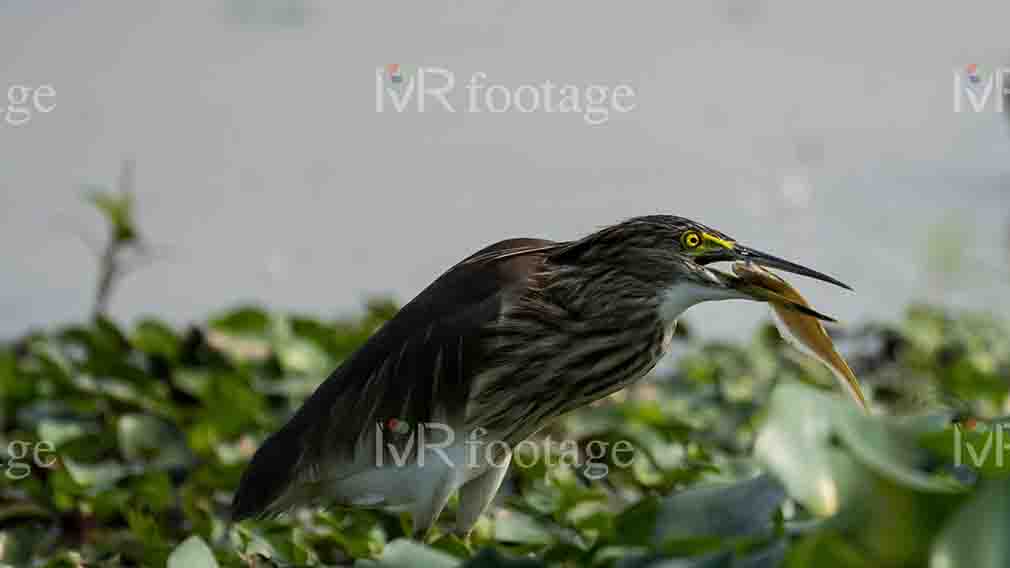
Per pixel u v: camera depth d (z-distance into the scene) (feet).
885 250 49.78
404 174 56.44
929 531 14.52
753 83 63.36
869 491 14.88
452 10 70.13
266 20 67.82
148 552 25.50
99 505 28.04
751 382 36.27
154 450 31.04
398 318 27.14
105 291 41.50
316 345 37.01
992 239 50.08
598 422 33.19
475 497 26.86
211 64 63.52
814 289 47.47
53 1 67.97
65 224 51.52
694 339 39.34
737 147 58.39
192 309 47.60
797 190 54.19
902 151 57.72
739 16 70.49
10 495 29.89
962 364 36.94
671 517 17.60
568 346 26.37
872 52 66.33
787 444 15.29
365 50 65.00
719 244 25.95
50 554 27.81
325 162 56.85
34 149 56.03
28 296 47.44
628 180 55.62
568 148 58.29
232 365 36.29
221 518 30.07
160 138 57.93
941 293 47.16
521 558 16.20
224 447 31.37
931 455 17.02
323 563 26.12
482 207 53.88
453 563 17.13
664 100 61.93
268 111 60.59
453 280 27.25
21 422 33.83
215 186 54.75
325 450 26.35
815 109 61.16
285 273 49.93
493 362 26.27
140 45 64.64
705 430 33.19
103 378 35.14
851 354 40.52
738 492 17.63
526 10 70.18
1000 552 13.55
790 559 14.37
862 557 14.17
